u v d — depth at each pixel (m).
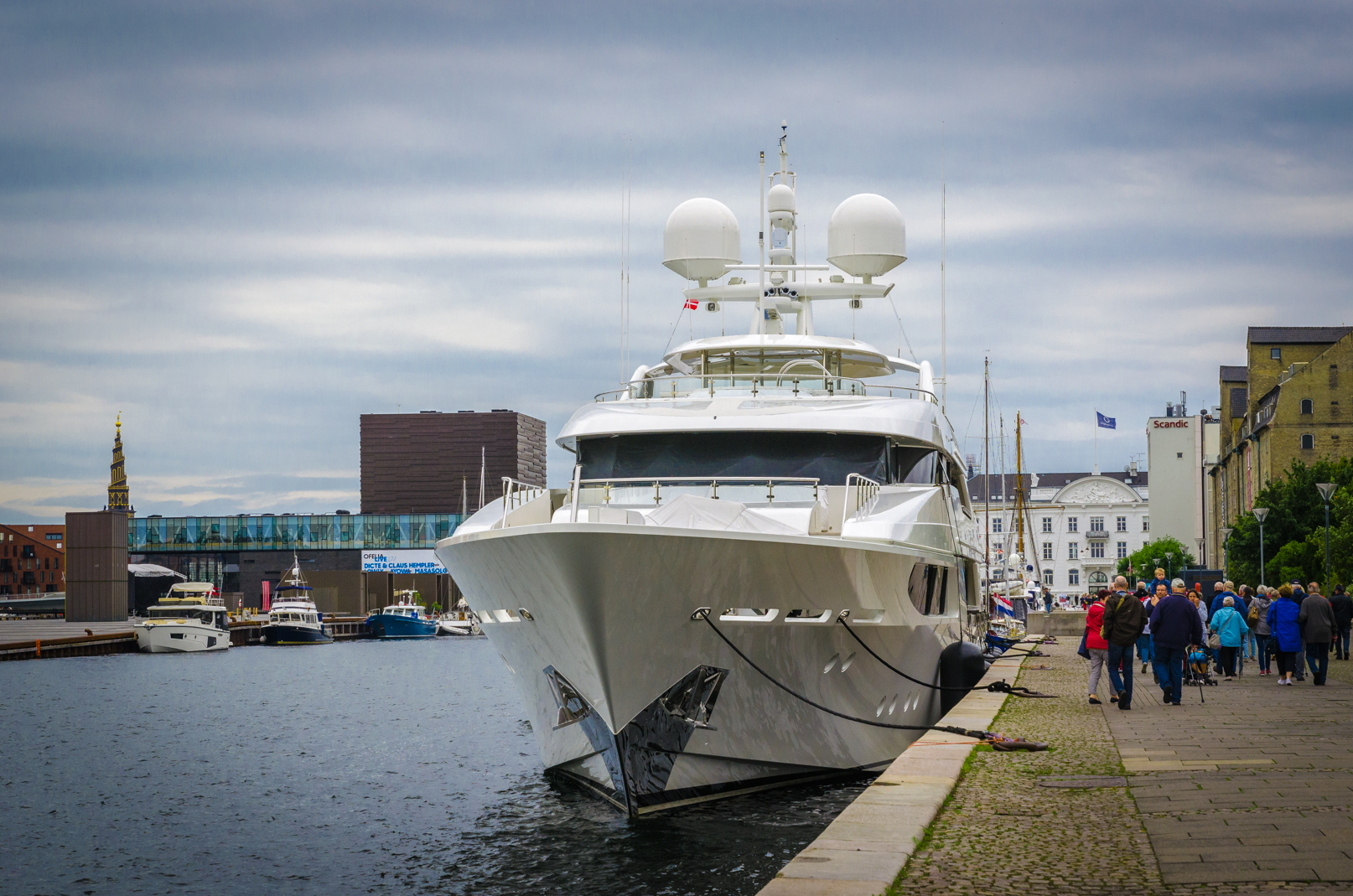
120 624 100.88
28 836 18.42
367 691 45.50
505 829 16.53
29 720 36.22
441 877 14.85
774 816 15.03
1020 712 16.11
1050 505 147.75
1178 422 138.12
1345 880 7.02
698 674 14.12
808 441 17.27
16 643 73.81
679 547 12.88
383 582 137.12
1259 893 6.84
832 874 7.28
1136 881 7.21
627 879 13.05
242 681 52.66
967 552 20.06
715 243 22.48
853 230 22.11
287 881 15.32
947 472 20.06
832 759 15.99
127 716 37.38
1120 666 16.58
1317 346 88.06
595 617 13.15
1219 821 8.66
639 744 14.21
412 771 23.78
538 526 12.95
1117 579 16.91
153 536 118.12
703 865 13.36
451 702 39.94
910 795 9.71
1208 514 120.19
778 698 14.91
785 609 14.09
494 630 16.45
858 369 22.33
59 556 188.50
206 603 88.00
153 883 15.53
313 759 26.09
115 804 21.16
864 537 15.24
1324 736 13.01
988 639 29.02
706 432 17.33
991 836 8.47
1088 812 9.18
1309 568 52.72
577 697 14.91
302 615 98.38
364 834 17.75
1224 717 15.16
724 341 20.14
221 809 20.44
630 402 18.48
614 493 17.00
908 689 17.11
